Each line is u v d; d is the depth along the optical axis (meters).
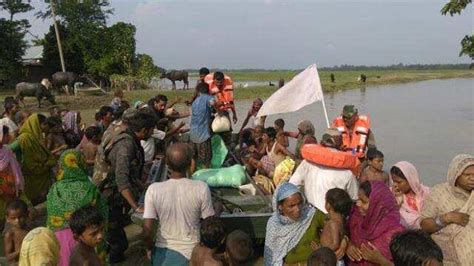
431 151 15.83
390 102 35.44
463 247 4.25
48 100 29.55
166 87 51.47
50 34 45.81
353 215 4.64
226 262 4.14
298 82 9.42
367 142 7.94
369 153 6.53
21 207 5.00
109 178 6.27
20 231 5.04
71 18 46.72
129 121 6.16
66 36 45.94
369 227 4.50
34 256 3.97
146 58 46.94
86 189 4.83
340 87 53.38
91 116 25.48
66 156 4.84
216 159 9.69
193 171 8.08
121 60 46.34
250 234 6.27
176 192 4.55
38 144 8.63
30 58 46.59
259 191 7.42
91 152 8.80
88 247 4.05
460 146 16.78
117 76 44.56
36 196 8.76
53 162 8.89
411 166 5.32
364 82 62.78
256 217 6.24
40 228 4.13
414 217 5.21
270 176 9.30
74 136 11.53
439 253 2.56
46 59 46.12
